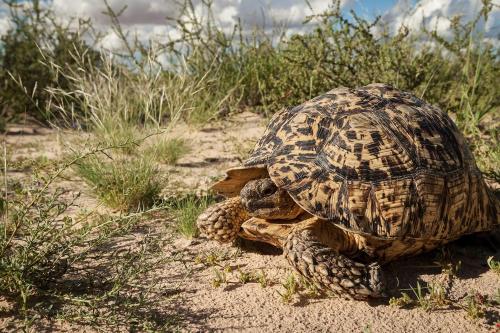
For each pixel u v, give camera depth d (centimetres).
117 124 105
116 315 48
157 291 54
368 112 59
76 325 47
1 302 50
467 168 60
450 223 57
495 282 55
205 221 63
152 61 111
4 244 53
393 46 114
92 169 84
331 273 50
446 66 129
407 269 58
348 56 116
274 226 57
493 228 63
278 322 48
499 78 121
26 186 86
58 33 176
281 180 56
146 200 82
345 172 54
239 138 132
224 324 48
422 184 55
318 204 54
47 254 53
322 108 61
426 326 47
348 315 49
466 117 109
